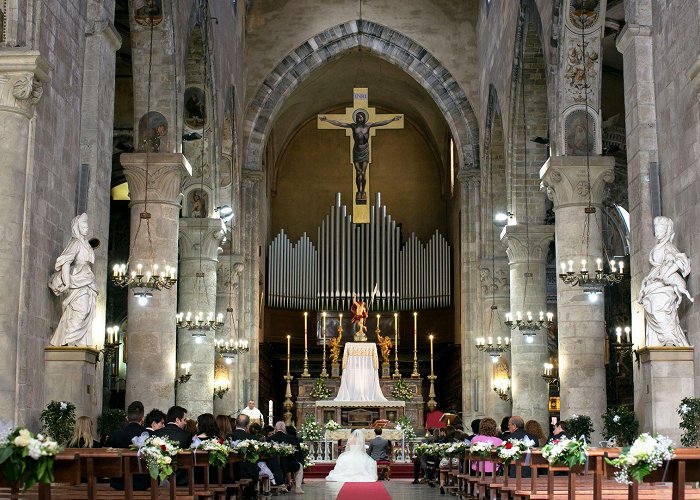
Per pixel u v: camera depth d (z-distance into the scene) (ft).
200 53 94.99
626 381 120.47
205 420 54.03
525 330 97.55
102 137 60.44
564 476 56.24
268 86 131.34
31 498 34.22
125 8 102.89
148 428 47.52
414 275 160.04
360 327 134.21
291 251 160.86
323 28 132.77
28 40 50.42
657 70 60.44
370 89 162.81
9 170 48.60
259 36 132.36
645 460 32.37
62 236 55.21
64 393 52.31
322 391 132.77
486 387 119.24
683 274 56.18
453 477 75.36
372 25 132.77
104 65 61.11
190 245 99.09
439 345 157.79
